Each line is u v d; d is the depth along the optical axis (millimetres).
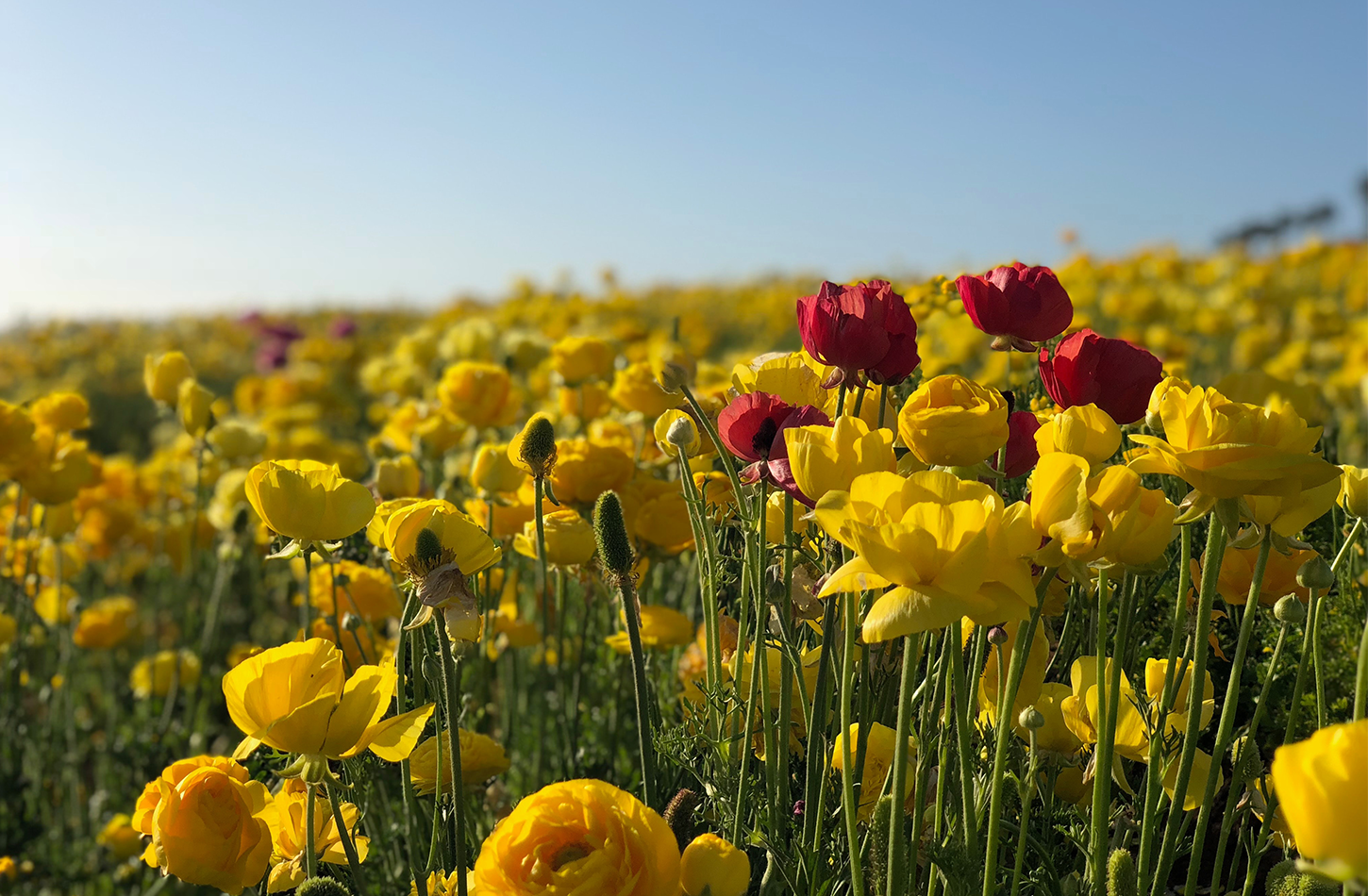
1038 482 644
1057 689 779
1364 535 989
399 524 743
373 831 1051
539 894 617
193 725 1869
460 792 708
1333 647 975
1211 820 939
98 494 2178
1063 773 792
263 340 6594
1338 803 497
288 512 749
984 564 603
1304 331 3518
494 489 1055
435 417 1573
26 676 1710
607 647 1277
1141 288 4145
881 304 770
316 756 676
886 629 600
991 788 741
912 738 776
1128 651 898
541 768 1133
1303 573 707
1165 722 758
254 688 675
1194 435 654
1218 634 1001
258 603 2199
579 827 638
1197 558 911
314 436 2273
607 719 1240
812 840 761
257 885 820
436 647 868
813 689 875
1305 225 9352
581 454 1091
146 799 784
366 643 1135
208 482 2135
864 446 663
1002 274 840
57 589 1747
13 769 1560
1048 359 790
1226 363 3676
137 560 2691
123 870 1493
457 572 701
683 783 943
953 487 629
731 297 8211
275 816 793
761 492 761
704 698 927
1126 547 639
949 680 727
